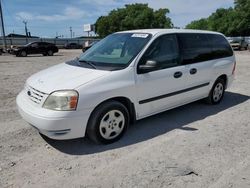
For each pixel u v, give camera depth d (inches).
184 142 167.0
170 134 179.5
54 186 122.2
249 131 185.0
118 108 163.3
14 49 1033.5
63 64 192.4
